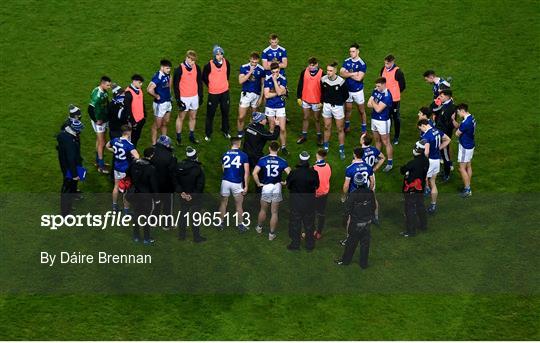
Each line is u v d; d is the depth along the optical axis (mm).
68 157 49062
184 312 44969
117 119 51312
